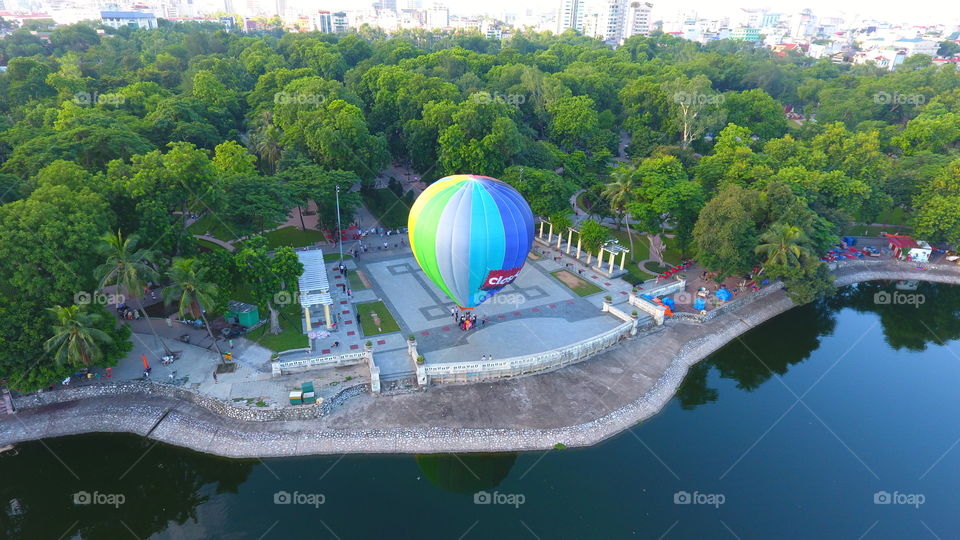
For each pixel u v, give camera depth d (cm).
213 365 5850
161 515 4478
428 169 11638
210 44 18650
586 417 5494
